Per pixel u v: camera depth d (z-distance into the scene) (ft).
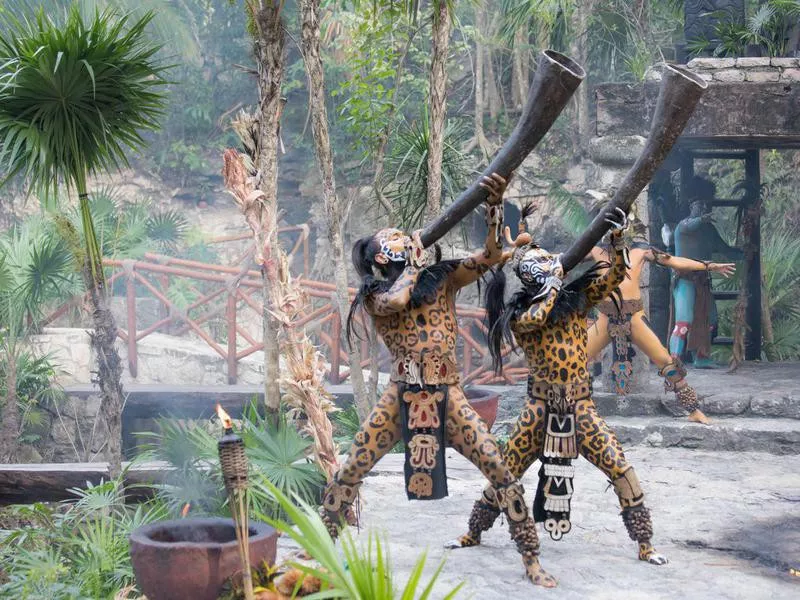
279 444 18.56
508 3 46.70
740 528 16.87
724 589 13.21
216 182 64.80
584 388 14.21
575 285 14.21
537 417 14.17
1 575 16.38
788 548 15.60
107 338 17.97
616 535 16.34
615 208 13.48
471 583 13.32
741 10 32.63
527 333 14.16
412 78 53.01
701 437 24.08
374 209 58.18
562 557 14.83
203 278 35.47
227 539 12.48
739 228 38.29
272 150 18.07
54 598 14.19
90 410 33.99
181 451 19.15
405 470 13.11
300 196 63.31
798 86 26.03
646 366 26.43
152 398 32.78
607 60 50.34
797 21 33.94
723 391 26.81
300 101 63.72
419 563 9.21
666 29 55.26
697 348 33.73
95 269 17.93
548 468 13.89
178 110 63.77
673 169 35.24
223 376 35.45
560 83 11.69
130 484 19.90
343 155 60.03
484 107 61.16
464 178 26.63
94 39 16.29
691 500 18.97
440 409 13.15
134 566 11.98
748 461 22.71
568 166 57.67
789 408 25.11
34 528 17.38
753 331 38.01
